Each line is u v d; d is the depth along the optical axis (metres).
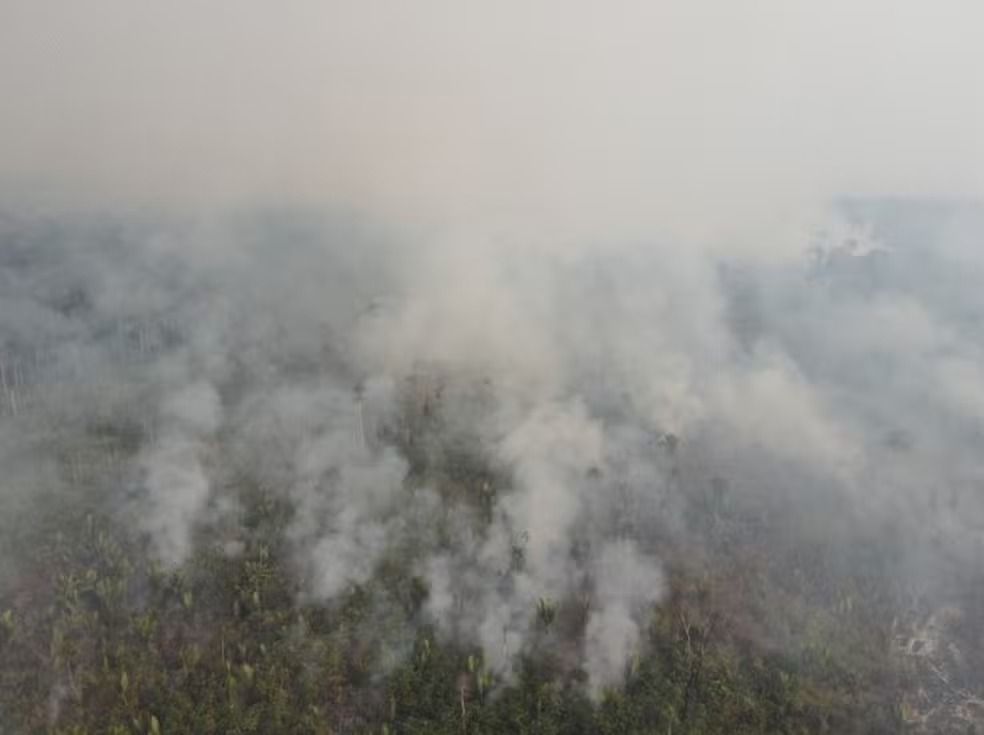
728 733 51.72
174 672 52.25
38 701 49.16
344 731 50.50
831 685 56.56
